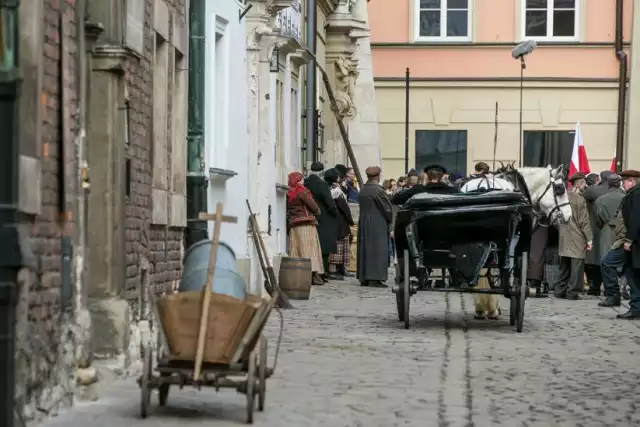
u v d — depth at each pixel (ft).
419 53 220.64
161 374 47.80
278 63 116.37
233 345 46.93
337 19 179.52
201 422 47.32
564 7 219.20
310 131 151.23
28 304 45.11
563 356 70.33
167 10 71.61
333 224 131.85
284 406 51.55
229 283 51.88
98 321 57.31
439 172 101.04
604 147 218.79
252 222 99.66
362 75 199.41
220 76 94.53
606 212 115.55
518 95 219.61
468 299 111.04
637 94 215.31
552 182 99.09
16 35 38.55
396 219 82.79
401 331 82.23
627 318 94.27
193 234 78.69
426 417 49.67
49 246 48.21
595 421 49.67
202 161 79.97
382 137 221.46
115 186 57.62
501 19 219.61
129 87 60.95
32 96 45.47
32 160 45.03
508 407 52.54
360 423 48.14
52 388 48.16
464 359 68.13
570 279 115.65
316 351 70.59
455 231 81.76
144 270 65.00
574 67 218.18
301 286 108.06
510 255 81.82
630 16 215.72
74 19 52.03
